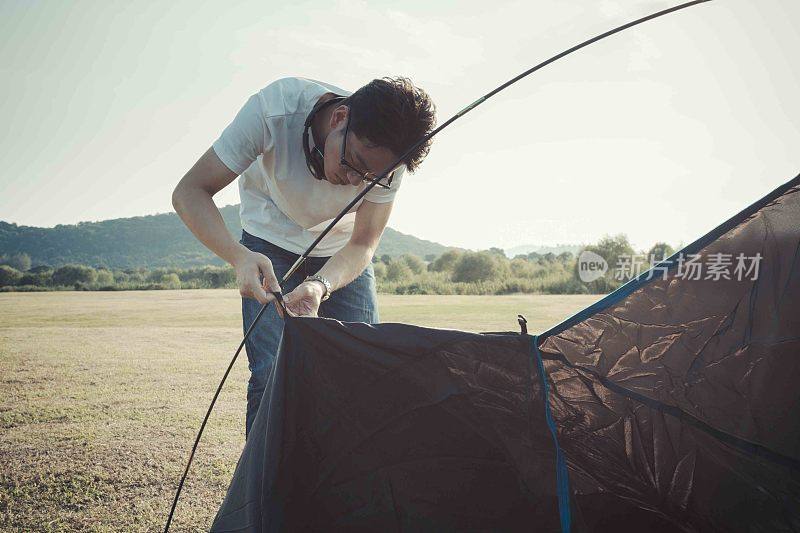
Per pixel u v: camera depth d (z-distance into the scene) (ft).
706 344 5.19
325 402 5.09
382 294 90.84
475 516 5.16
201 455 10.64
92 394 16.06
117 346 26.50
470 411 5.12
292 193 6.69
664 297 5.13
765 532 5.47
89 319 42.70
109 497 8.69
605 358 5.29
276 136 6.29
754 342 5.14
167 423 12.93
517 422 5.15
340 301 7.52
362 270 6.99
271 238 7.32
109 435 11.94
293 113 6.26
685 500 5.71
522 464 5.14
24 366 20.68
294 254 7.37
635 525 6.05
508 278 98.63
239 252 5.86
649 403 5.41
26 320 41.81
